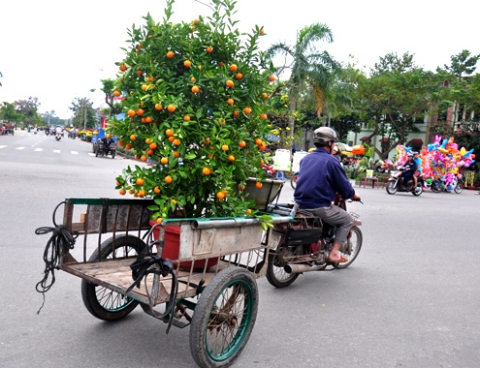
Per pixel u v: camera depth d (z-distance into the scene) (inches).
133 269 106.4
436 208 527.5
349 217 197.9
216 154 129.5
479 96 1077.1
